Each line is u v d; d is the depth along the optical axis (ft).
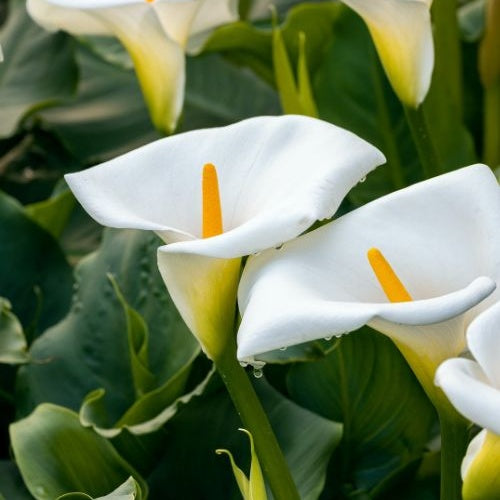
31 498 6.22
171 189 5.65
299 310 5.29
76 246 7.63
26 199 8.09
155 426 6.08
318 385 6.36
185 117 8.44
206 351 5.61
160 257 5.50
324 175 5.47
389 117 6.97
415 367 5.47
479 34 7.98
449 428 5.50
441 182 5.55
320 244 5.51
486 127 7.14
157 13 6.20
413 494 6.27
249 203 5.62
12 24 8.42
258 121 5.67
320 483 6.07
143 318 6.44
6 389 6.66
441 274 5.52
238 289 5.48
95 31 6.47
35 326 6.67
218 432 6.24
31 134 8.48
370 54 6.96
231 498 6.17
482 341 5.22
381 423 6.39
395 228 5.54
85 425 6.09
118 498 5.71
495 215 5.49
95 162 8.16
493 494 5.36
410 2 5.95
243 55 8.02
